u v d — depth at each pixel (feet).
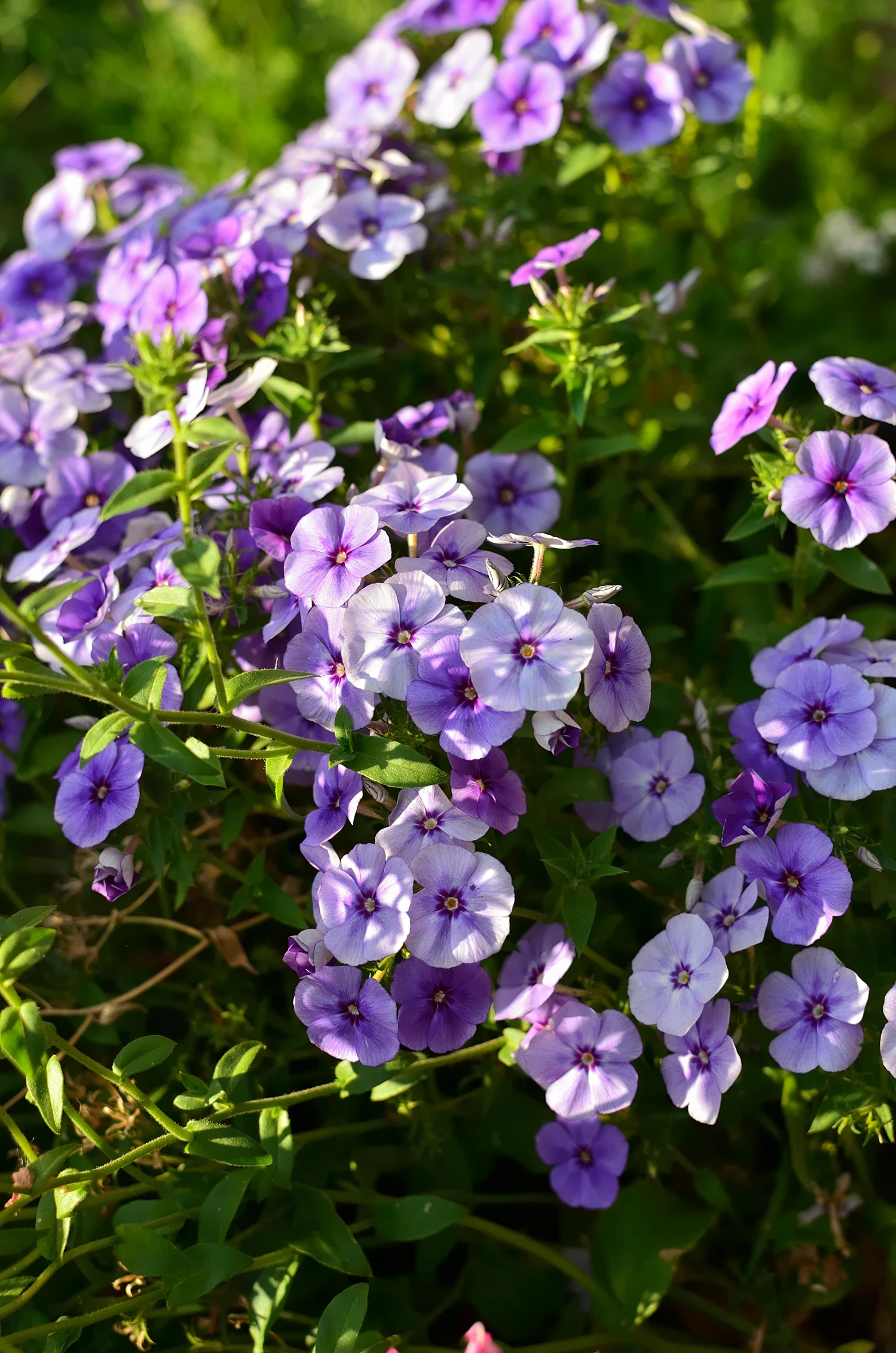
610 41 2.39
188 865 2.11
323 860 2.01
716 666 2.43
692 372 2.51
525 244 2.51
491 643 1.95
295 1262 2.01
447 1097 2.21
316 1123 2.21
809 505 2.05
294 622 2.11
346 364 2.27
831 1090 2.04
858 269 3.09
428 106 2.50
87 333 2.61
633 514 2.47
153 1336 2.09
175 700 2.04
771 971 2.10
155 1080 2.17
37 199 2.63
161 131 3.48
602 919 2.09
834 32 3.38
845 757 2.01
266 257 2.31
